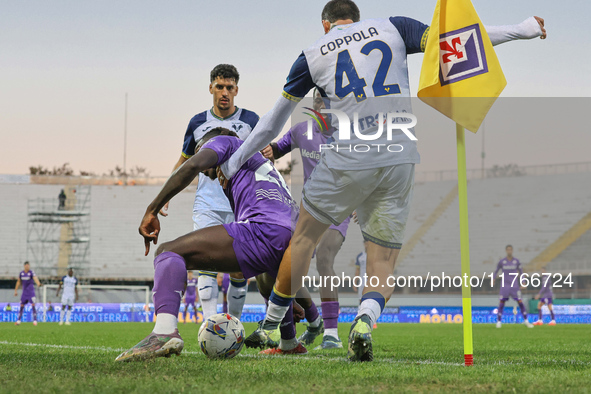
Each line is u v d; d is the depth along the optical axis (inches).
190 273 1409.9
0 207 2470.5
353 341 239.3
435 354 328.2
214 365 218.7
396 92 248.7
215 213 433.1
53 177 2556.6
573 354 329.1
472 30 223.0
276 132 265.6
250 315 1625.2
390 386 164.6
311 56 256.8
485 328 1012.5
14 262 2391.7
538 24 241.1
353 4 270.8
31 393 150.3
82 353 304.2
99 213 2527.1
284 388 159.9
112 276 2395.4
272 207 268.8
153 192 2598.4
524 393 152.9
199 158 265.4
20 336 602.5
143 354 233.3
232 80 455.2
